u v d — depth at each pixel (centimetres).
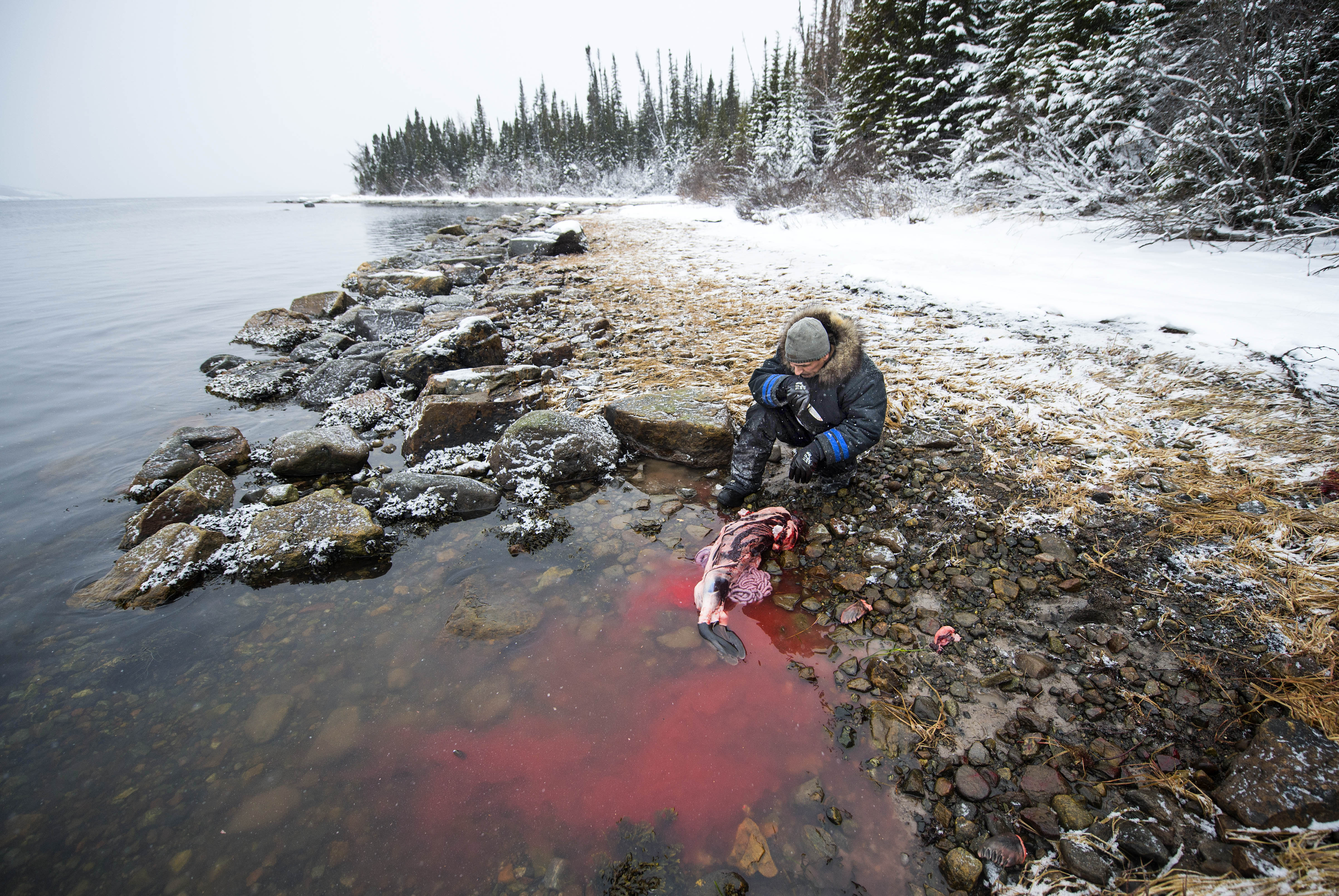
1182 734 192
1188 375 440
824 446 305
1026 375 466
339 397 512
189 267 1281
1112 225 888
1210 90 768
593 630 248
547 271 1062
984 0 1466
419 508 331
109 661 237
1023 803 174
